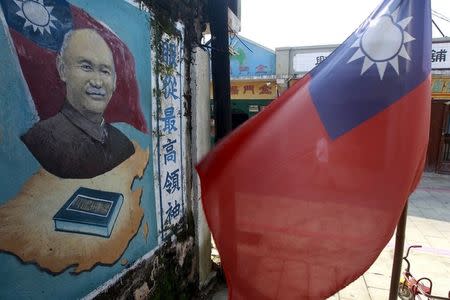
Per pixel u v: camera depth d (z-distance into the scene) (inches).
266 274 85.6
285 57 416.5
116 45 91.1
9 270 65.4
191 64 137.5
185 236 140.4
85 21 80.4
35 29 68.0
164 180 120.6
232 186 88.2
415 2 78.7
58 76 73.8
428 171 457.7
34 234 70.1
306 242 83.4
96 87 84.4
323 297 81.9
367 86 81.0
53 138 73.3
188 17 132.6
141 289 109.3
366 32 83.0
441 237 241.4
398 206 78.0
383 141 79.4
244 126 89.4
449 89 374.9
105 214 90.2
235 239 88.0
